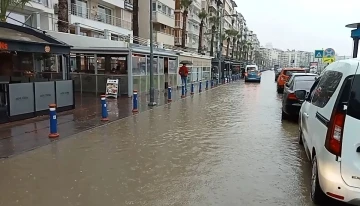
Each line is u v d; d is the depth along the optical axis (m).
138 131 8.73
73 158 6.14
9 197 4.34
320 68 34.44
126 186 4.75
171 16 48.12
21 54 12.96
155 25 45.38
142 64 18.53
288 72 22.44
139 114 11.81
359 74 3.59
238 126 9.56
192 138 7.90
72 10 27.55
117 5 34.31
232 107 14.19
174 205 4.13
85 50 17.45
